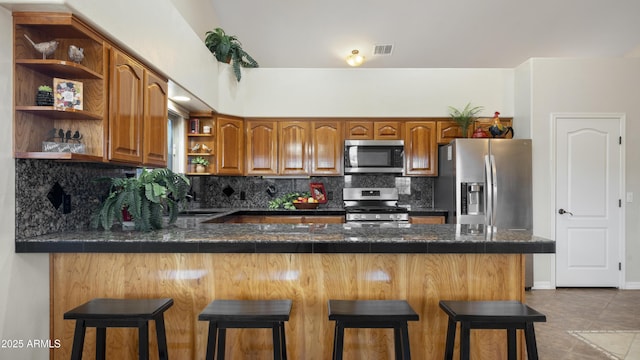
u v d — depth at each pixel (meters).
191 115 3.99
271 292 1.93
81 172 2.23
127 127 2.12
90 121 1.91
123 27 2.00
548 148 4.02
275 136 4.50
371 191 4.64
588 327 2.91
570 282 3.99
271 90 4.47
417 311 1.94
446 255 1.95
